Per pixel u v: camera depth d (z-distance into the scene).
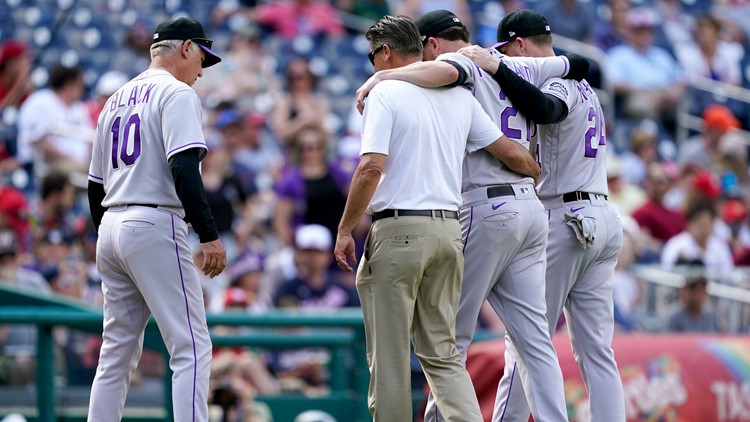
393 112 17.14
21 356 27.00
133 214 17.81
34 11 50.09
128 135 18.00
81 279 31.69
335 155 41.28
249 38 45.19
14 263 30.23
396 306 17.20
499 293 18.06
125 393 18.61
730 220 41.19
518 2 52.31
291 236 36.22
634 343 23.52
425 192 17.19
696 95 51.56
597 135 18.66
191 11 50.62
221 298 29.78
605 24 51.25
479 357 22.41
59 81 38.88
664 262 36.38
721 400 23.22
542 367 17.62
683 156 45.25
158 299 17.81
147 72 18.44
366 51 50.53
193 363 17.83
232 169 37.50
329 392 27.62
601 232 18.39
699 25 53.84
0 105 41.94
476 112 17.73
